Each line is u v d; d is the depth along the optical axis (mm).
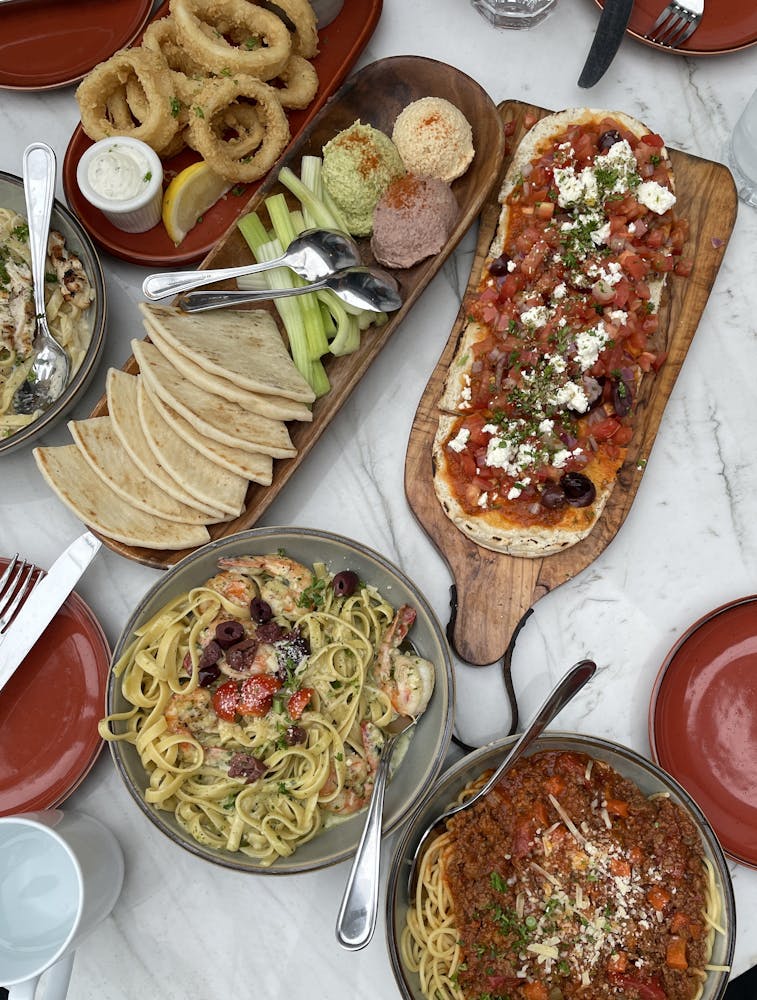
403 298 774
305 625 722
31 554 788
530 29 847
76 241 779
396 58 787
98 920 686
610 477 748
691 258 790
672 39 817
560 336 727
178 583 712
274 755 698
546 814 670
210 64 770
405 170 787
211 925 745
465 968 665
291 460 749
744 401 805
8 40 824
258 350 755
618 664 774
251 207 778
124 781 661
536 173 773
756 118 779
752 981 878
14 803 732
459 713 763
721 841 731
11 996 629
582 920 647
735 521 792
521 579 757
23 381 776
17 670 745
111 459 727
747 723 745
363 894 638
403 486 793
